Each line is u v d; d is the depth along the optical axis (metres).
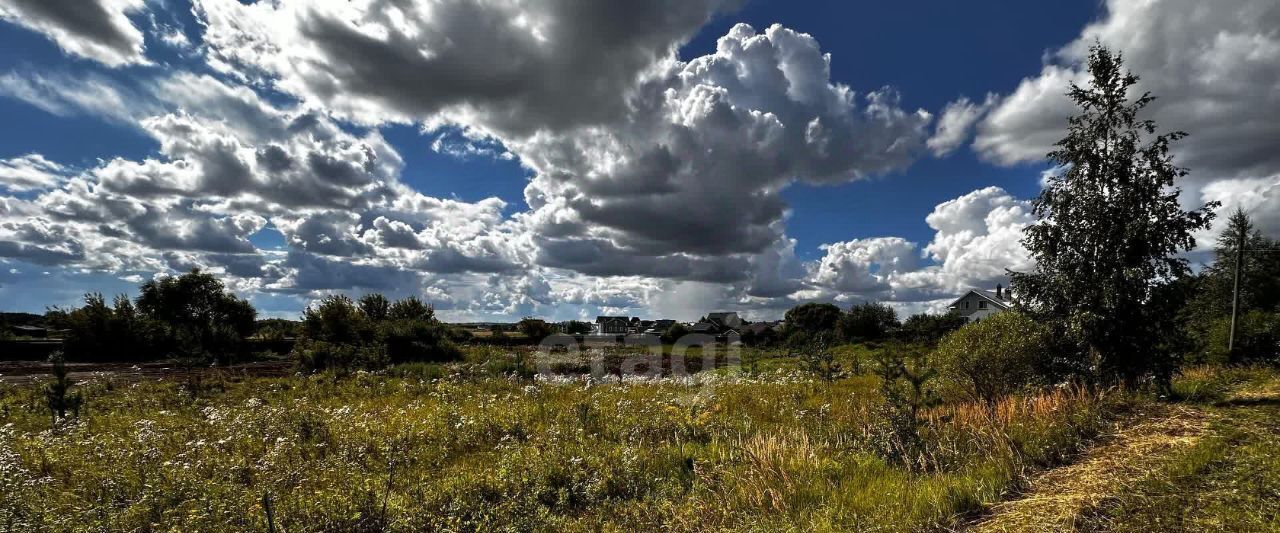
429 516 5.18
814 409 10.23
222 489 5.58
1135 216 9.16
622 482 6.30
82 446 8.06
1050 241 9.92
